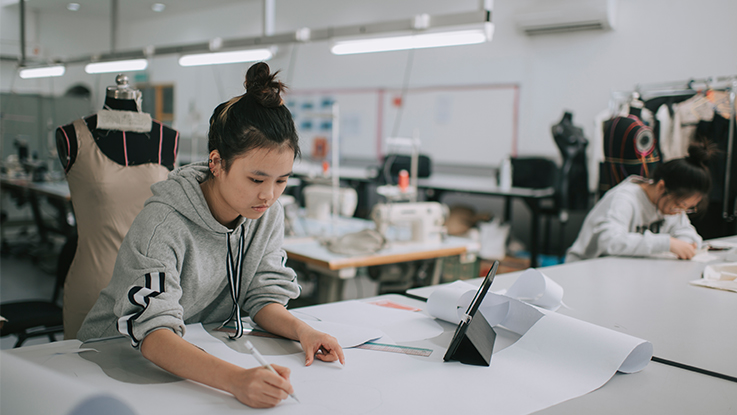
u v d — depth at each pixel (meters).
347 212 3.24
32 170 5.25
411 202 2.98
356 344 1.06
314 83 7.54
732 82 3.29
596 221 2.32
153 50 4.38
